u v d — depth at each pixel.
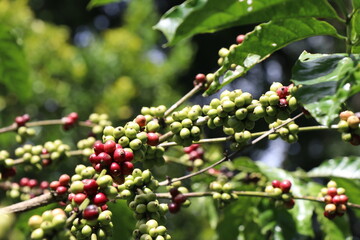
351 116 1.42
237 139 1.47
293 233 1.76
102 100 4.43
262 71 8.24
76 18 8.38
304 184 1.81
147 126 1.46
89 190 1.36
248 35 1.44
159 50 6.86
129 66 4.88
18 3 4.36
